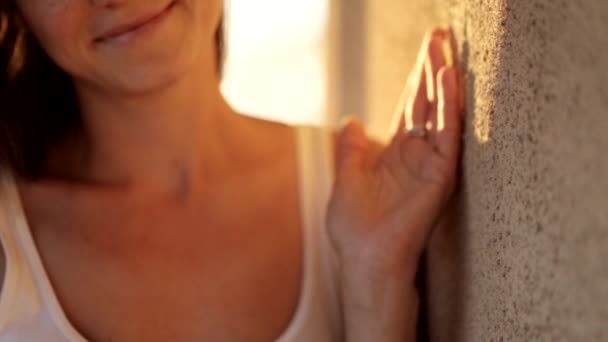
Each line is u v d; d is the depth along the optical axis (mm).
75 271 1098
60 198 1131
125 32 1041
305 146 1169
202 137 1137
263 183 1151
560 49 803
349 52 1495
